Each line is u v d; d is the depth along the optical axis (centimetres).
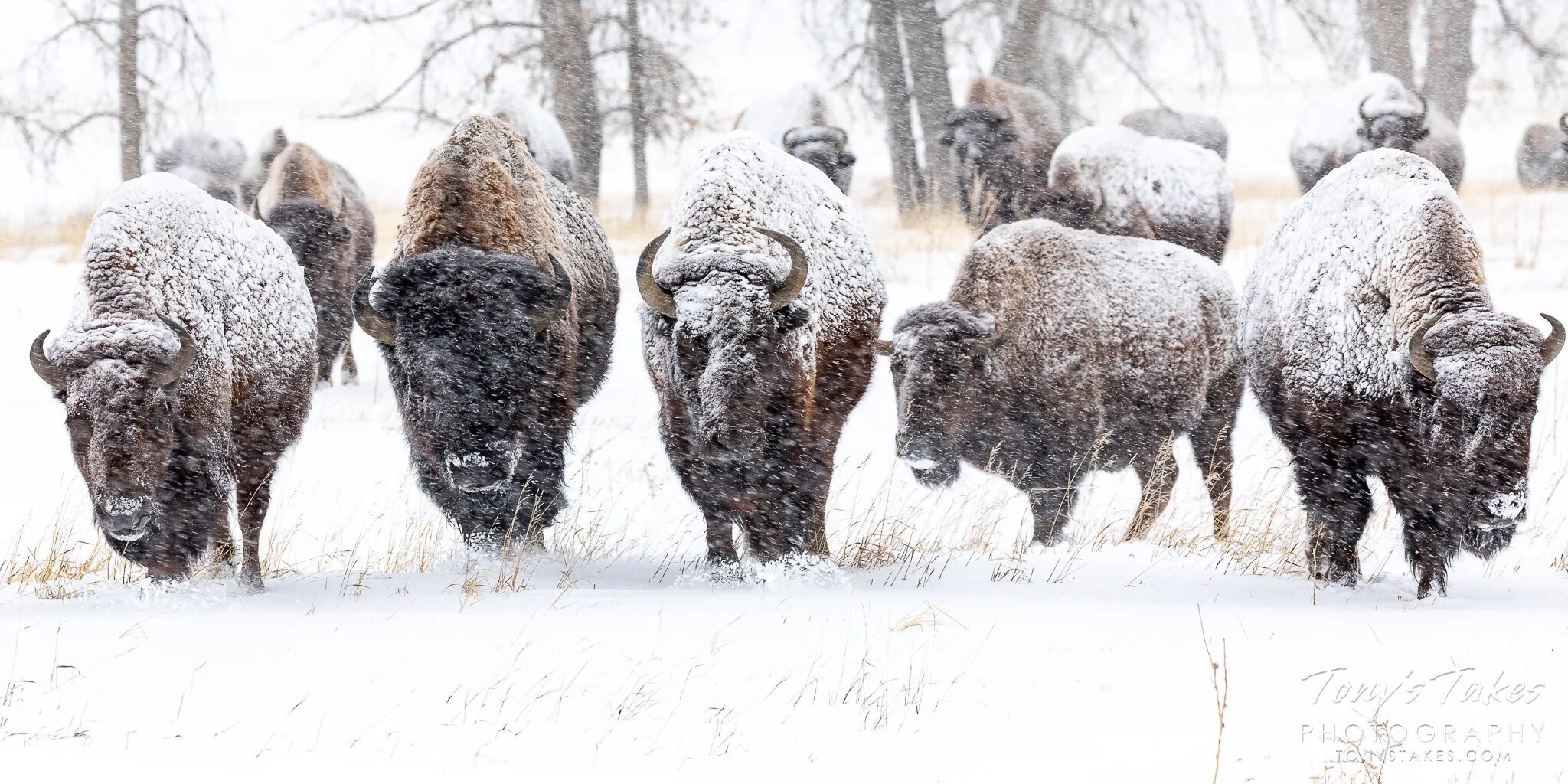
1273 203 10262
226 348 2739
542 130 6975
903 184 10956
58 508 3797
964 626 2278
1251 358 3250
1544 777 1608
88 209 11050
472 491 2750
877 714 1798
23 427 5066
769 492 2752
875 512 3744
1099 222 5581
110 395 2389
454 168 2952
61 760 1584
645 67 11375
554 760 1627
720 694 1870
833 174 7706
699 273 2641
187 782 1524
